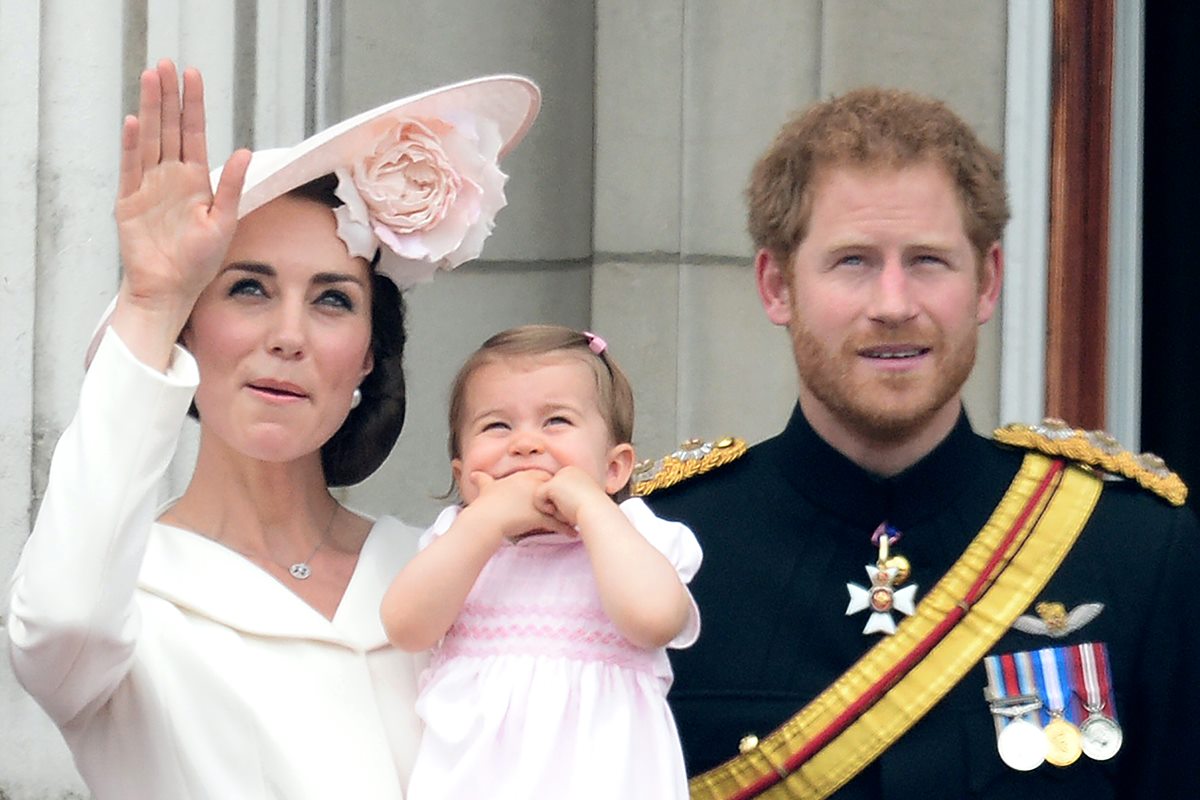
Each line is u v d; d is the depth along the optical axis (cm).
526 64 1753
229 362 1046
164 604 1029
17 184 1531
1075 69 1691
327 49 1606
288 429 1054
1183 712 1142
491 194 1112
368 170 1073
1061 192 1689
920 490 1179
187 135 990
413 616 1052
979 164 1141
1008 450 1220
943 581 1166
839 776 1134
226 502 1091
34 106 1535
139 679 1008
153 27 1562
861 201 1118
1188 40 1730
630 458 1151
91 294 1536
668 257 1811
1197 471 1736
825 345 1128
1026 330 1691
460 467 1138
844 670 1159
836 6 1758
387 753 1041
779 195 1157
